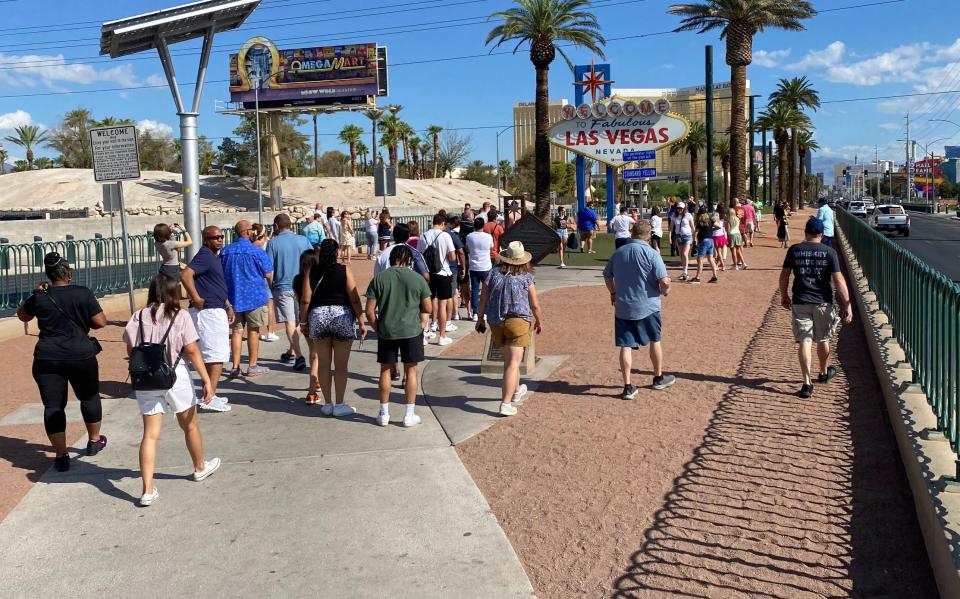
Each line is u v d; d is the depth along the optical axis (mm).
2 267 12711
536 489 5469
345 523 5047
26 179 65938
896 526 4633
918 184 151250
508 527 4910
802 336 7434
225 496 5559
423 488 5598
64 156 82250
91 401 6402
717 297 14453
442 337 10891
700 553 4398
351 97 54062
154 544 4820
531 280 7305
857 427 6441
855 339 10258
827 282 7402
